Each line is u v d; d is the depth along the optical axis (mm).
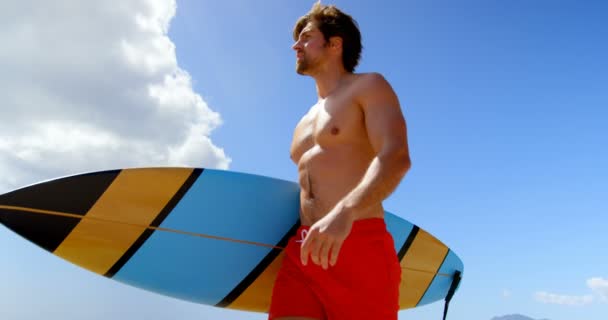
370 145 1798
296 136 2072
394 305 1771
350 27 2076
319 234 1268
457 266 3133
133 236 2139
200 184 2242
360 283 1708
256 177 2346
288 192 2398
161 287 2281
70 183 2035
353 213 1314
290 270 1860
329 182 1791
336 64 2029
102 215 2082
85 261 2119
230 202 2281
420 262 2922
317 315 1759
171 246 2201
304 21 2139
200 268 2260
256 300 2422
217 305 2412
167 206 2186
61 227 2023
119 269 2178
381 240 1771
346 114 1794
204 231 2242
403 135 1581
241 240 2291
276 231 2342
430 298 3057
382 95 1703
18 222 1956
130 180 2131
